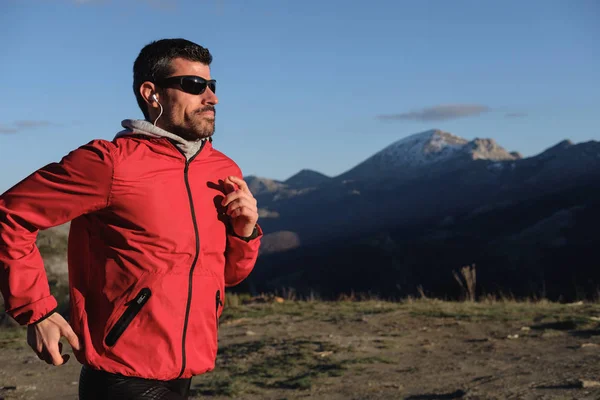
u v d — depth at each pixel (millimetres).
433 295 13820
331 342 8086
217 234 2492
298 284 136500
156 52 2480
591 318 8891
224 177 2566
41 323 2248
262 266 184250
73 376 6781
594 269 102500
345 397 5707
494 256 126500
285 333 8906
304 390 5969
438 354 7387
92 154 2289
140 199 2314
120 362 2283
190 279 2365
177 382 2432
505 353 7258
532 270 111625
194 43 2539
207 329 2439
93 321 2340
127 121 2439
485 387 5750
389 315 10180
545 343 7699
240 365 7027
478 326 9023
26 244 2250
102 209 2330
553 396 5293
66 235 12258
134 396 2283
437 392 5699
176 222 2354
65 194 2268
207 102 2518
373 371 6629
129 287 2307
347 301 12953
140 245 2320
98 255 2367
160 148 2393
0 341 8961
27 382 6516
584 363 6484
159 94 2490
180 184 2402
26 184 2281
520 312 10133
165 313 2305
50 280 11211
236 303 12266
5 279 2217
